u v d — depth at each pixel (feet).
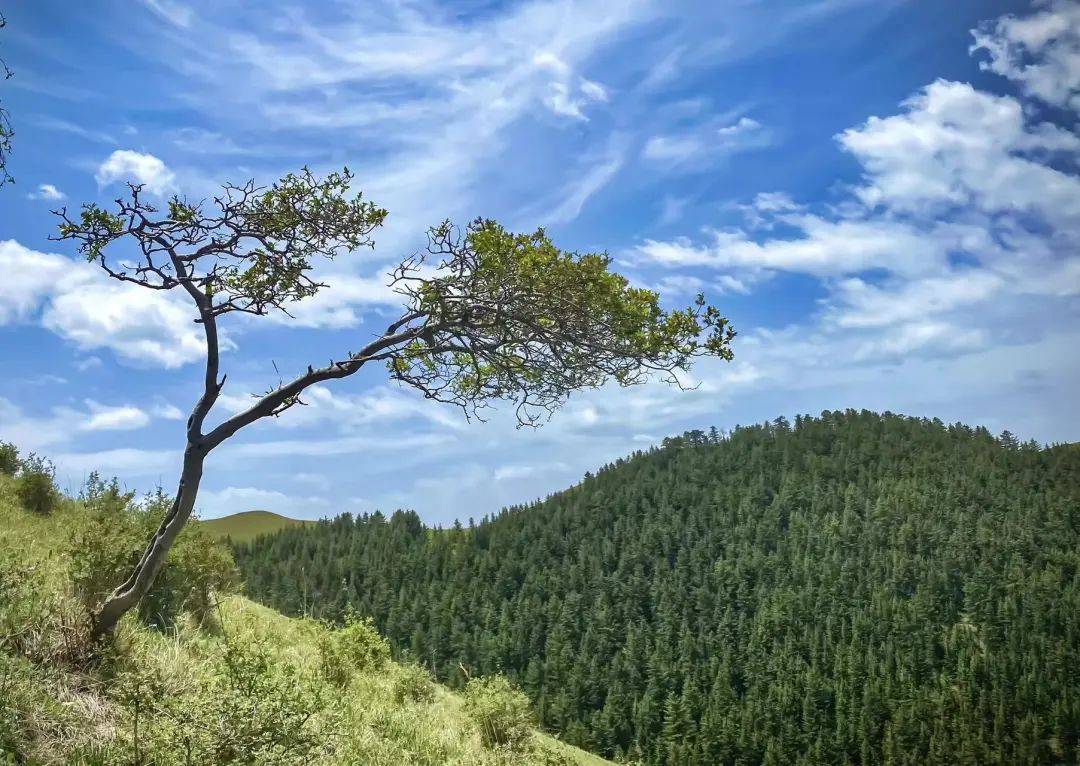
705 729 416.26
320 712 18.94
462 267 26.45
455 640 541.34
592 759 52.03
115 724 17.21
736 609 634.43
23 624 20.43
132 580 22.53
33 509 41.96
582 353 28.30
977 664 483.92
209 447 23.58
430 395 27.94
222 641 27.17
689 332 27.76
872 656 494.18
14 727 15.56
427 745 27.14
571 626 587.27
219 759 15.06
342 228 26.14
